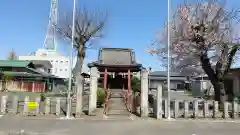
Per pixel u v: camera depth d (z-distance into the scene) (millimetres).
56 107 16078
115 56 32344
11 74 43344
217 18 21203
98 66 30531
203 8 21609
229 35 20438
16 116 15172
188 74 29094
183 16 21891
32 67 50500
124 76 34281
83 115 16297
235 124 14219
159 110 15586
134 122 14258
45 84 45812
